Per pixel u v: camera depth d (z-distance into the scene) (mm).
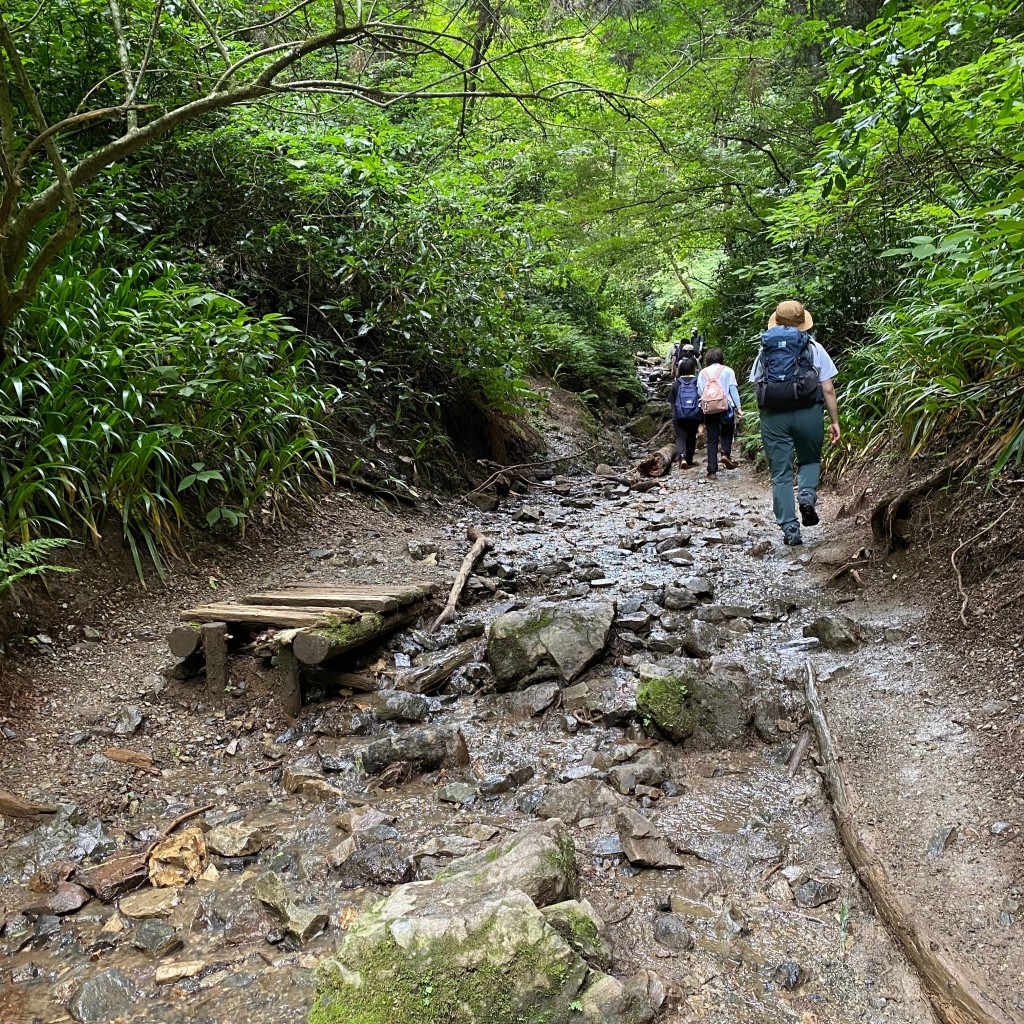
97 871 2453
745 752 3102
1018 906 1989
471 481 8281
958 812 2369
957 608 3535
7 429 4051
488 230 7488
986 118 4422
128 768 3090
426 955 1776
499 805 2838
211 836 2627
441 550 5801
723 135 10555
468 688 3844
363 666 3934
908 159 5062
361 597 4035
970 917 1988
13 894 2375
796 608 4309
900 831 2357
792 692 3373
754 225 11055
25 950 2152
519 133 10328
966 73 4352
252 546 5141
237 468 5371
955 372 4527
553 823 2432
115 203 5605
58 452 4078
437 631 4379
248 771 3186
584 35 7148
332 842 2627
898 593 4043
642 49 9711
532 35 7957
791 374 5082
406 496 6938
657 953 2035
